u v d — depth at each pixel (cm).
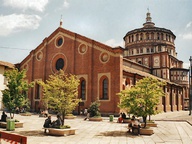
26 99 1966
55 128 1520
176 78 5819
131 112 1672
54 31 3791
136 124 1588
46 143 1227
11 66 3584
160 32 6091
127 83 3291
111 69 3023
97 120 2464
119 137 1461
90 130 1759
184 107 5981
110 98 2977
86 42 3338
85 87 3269
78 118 2786
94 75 3194
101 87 3111
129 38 6372
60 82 1633
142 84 1694
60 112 1630
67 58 3534
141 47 6028
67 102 1611
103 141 1314
